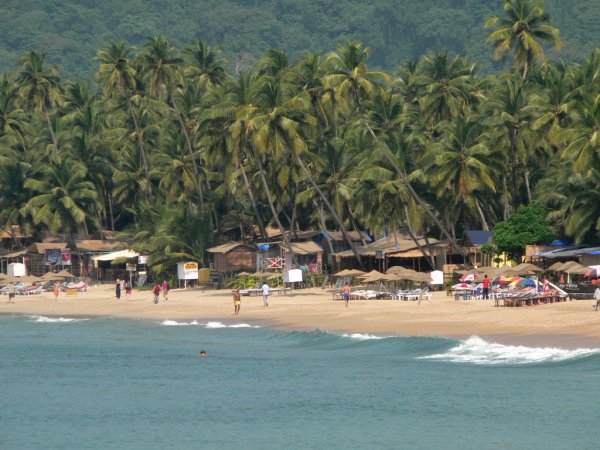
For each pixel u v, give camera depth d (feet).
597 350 414.21
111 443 317.63
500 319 511.40
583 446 291.79
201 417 351.05
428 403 352.90
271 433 323.78
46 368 476.13
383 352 466.29
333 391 383.45
